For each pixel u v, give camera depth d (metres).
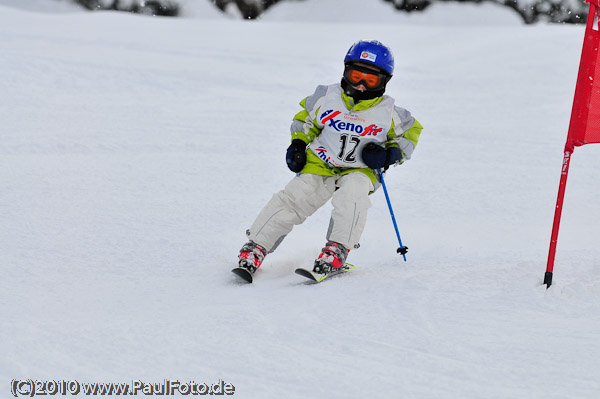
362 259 19.44
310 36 80.19
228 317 13.77
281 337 12.78
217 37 75.06
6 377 10.94
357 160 17.27
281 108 46.28
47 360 11.55
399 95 53.78
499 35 79.56
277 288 15.96
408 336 12.91
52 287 15.55
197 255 18.55
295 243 20.58
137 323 13.38
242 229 21.70
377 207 25.66
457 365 11.69
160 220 22.12
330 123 17.12
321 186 17.50
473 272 16.77
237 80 54.31
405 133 17.27
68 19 76.94
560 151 36.44
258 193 26.69
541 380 11.14
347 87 16.84
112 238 19.78
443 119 45.22
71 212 22.41
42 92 44.34
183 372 11.27
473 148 36.75
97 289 15.57
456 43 76.94
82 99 43.84
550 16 116.31
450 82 59.56
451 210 25.28
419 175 30.72
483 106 50.22
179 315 13.94
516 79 60.69
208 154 32.97
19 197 23.70
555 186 29.27
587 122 15.79
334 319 13.75
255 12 112.81
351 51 16.67
